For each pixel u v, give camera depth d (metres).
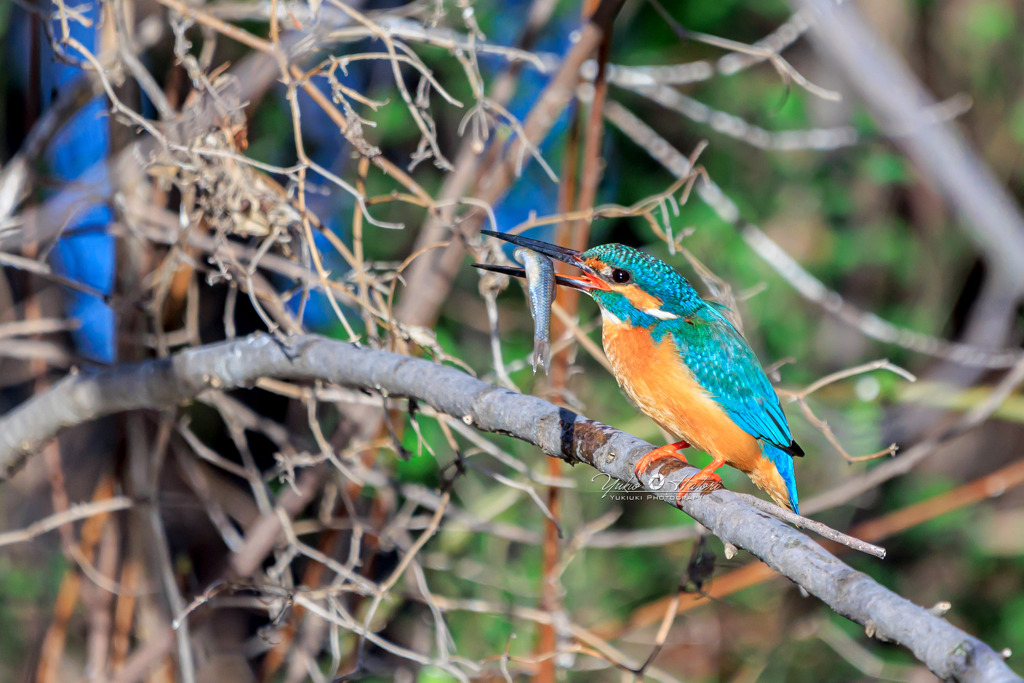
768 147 11.12
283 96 12.48
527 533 9.78
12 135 10.82
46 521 8.20
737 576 10.55
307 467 9.52
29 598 11.84
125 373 7.59
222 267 7.48
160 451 8.50
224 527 9.41
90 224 8.46
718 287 9.04
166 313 9.21
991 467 16.52
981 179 10.41
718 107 15.88
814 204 16.09
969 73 16.58
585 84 10.38
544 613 8.84
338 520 9.48
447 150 14.13
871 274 16.70
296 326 7.46
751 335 14.52
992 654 3.81
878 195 16.45
